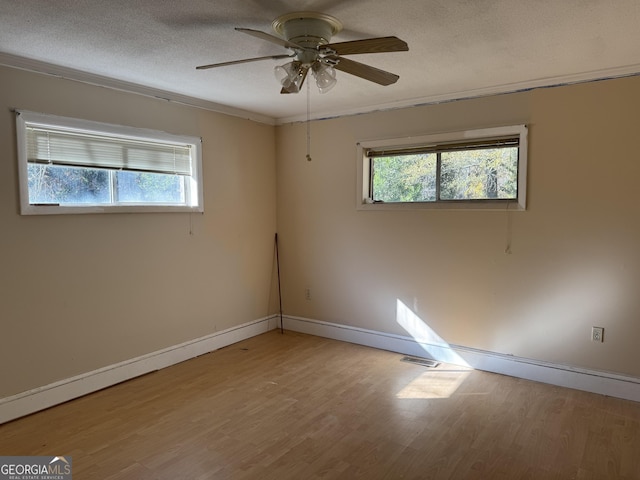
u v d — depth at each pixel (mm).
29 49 2623
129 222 3457
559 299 3328
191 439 2596
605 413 2895
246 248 4527
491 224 3570
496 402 3066
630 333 3082
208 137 4051
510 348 3557
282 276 4891
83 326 3193
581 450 2459
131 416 2885
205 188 4047
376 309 4254
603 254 3141
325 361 3906
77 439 2600
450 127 3699
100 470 2287
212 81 3318
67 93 3025
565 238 3271
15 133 2779
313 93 3672
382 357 4004
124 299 3449
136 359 3543
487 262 3613
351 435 2635
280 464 2340
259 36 1997
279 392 3250
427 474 2250
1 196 2742
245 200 4484
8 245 2787
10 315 2811
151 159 3627
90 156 3213
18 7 2062
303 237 4699
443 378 3506
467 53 2711
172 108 3713
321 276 4605
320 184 4512
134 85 3377
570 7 2080
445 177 3842
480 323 3682
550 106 3258
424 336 3982
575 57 2781
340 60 2254
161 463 2352
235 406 3023
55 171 3041
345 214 4367
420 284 3971
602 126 3080
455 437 2604
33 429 2717
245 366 3793
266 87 3482
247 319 4586
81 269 3170
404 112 3926
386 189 4191
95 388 3270
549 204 3314
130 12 2131
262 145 4656
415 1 2023
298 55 2246
